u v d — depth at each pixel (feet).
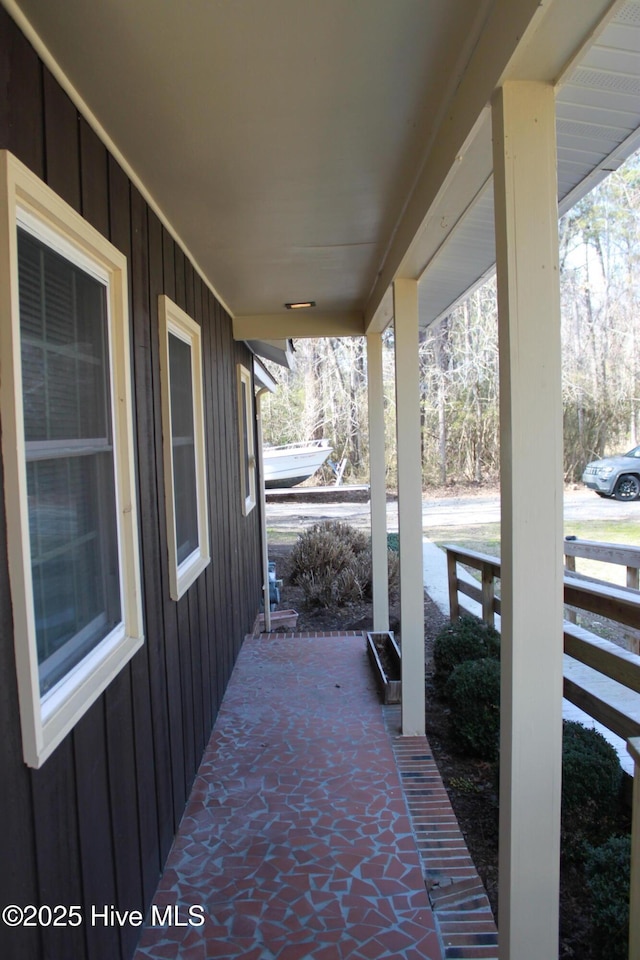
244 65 4.95
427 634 17.15
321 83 5.30
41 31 4.38
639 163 56.29
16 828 3.72
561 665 4.55
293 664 14.29
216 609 11.64
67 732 4.40
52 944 4.17
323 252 10.30
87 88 5.16
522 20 3.84
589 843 7.13
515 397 4.48
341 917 6.40
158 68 4.93
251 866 7.25
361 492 56.18
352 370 68.74
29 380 4.43
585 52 4.00
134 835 6.14
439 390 61.31
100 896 5.13
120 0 4.07
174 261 9.03
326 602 20.94
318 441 62.13
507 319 4.46
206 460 10.98
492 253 9.95
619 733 8.06
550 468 4.50
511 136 4.37
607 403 57.62
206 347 11.55
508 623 4.60
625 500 44.11
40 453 4.54
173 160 6.62
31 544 4.38
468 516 45.62
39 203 4.38
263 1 4.17
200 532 10.48
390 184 7.60
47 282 4.77
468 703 9.92
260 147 6.43
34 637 3.93
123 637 6.11
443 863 7.24
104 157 6.02
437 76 5.28
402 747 10.13
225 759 9.85
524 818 4.58
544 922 4.58
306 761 9.74
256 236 9.27
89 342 5.65
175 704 8.02
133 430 6.56
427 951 5.95
